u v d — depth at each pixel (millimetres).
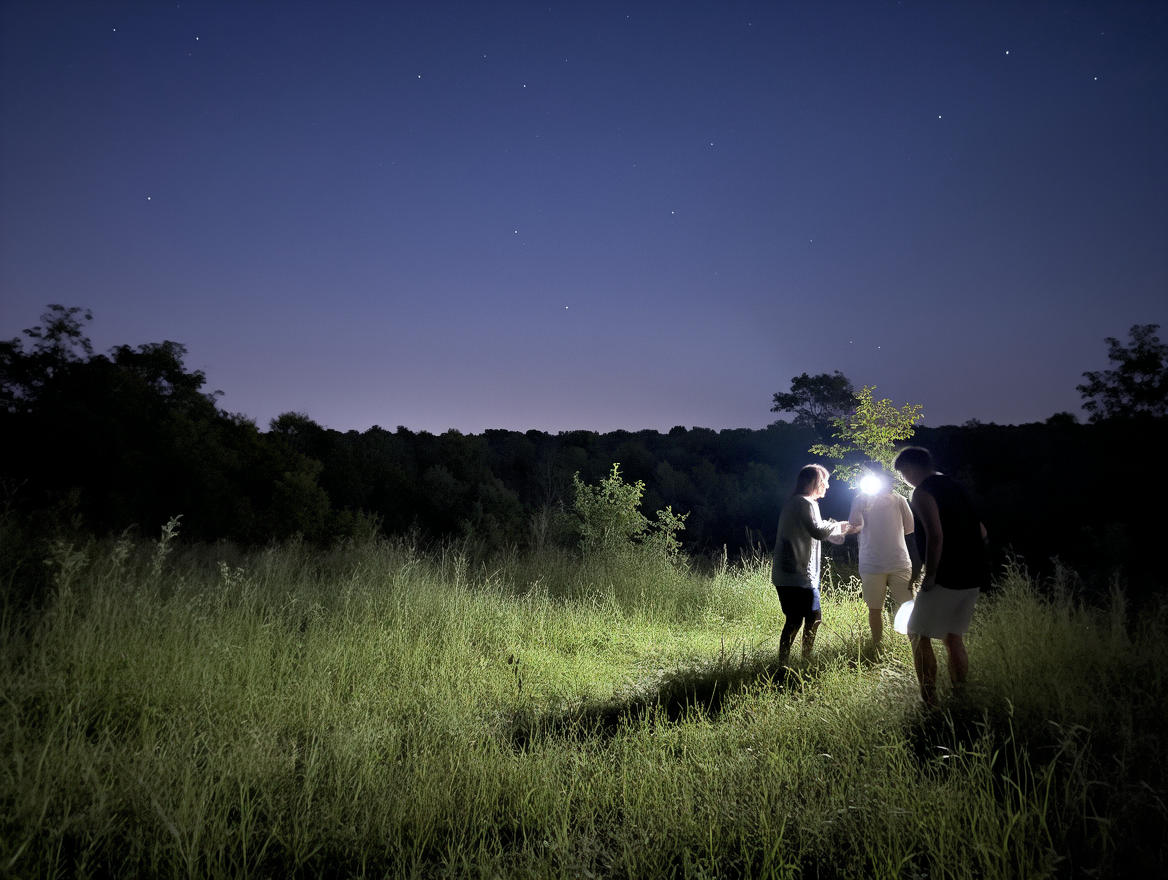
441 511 24984
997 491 22281
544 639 6586
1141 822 2580
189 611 4934
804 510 5551
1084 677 3965
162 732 3506
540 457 37688
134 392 17109
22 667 3680
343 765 3246
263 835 2703
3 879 2227
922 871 2439
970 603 4035
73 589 4988
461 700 4543
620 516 11828
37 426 15344
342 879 2518
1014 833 2436
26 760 2920
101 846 2572
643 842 2664
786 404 32219
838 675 4621
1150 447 16141
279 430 23547
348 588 6734
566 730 4125
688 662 5949
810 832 2660
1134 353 16859
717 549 25797
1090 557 14602
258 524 16484
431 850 2729
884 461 8641
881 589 5363
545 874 2400
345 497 23281
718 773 3229
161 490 15656
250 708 3871
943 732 3504
